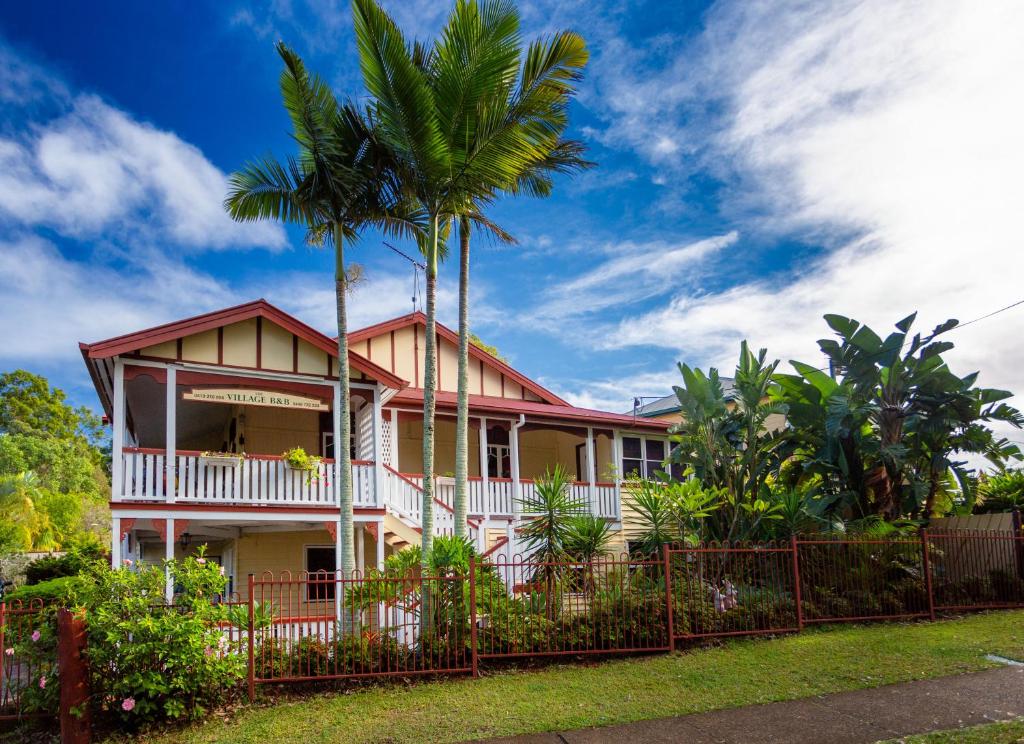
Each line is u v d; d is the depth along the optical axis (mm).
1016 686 9250
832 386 17172
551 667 10820
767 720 8344
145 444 22312
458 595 10875
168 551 13914
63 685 7871
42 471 54312
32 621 8789
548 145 12680
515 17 11836
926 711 8438
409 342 22797
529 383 24406
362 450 17938
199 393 14547
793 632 12594
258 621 9727
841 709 8617
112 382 15555
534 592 11523
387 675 10078
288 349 15641
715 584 12945
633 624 11414
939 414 16281
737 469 16438
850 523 15539
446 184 12539
